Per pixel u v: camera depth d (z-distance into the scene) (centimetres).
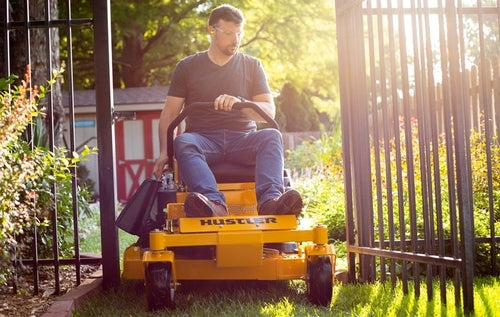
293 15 1970
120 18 2109
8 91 437
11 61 738
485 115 487
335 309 384
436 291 413
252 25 1984
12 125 379
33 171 411
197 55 487
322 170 1050
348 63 469
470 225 347
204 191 413
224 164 452
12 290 464
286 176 457
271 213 405
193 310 392
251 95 489
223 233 383
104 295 452
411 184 401
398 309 368
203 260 406
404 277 410
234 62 484
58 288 453
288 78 2150
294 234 391
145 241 464
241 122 466
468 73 833
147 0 2181
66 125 1873
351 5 453
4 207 372
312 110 2592
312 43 2020
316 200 803
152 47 2281
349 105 469
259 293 438
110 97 469
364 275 463
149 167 1897
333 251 395
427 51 381
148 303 391
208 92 478
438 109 936
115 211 473
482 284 426
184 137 439
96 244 816
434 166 378
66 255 584
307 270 401
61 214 554
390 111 1134
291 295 430
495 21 1820
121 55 2316
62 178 448
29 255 540
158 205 460
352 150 468
